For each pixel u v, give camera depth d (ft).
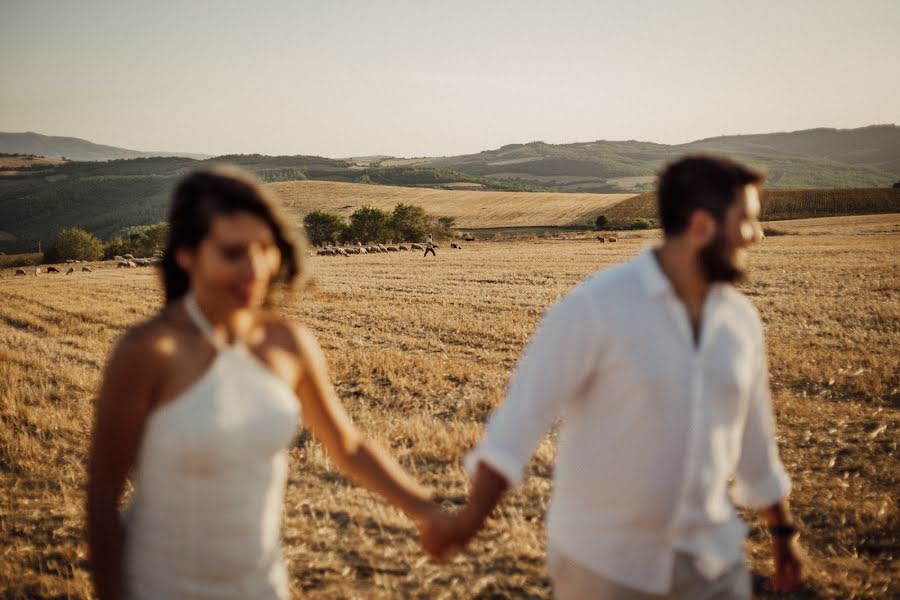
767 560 12.03
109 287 87.04
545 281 73.15
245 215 5.16
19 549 13.11
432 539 6.16
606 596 5.58
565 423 6.02
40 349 38.32
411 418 21.34
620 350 5.38
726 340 5.59
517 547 12.39
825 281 60.29
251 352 5.46
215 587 5.18
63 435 20.61
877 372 26.20
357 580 11.54
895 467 16.61
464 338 39.06
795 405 22.08
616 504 5.54
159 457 5.03
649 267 5.49
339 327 44.39
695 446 5.44
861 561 12.01
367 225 242.17
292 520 13.79
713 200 5.34
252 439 5.14
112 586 5.24
